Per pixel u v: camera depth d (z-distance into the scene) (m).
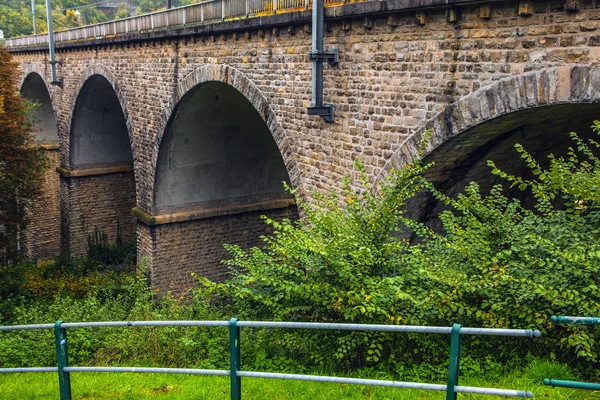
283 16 13.73
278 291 8.48
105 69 24.56
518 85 9.11
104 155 30.66
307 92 13.70
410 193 8.84
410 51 10.88
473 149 11.17
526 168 13.08
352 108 12.43
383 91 11.60
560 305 6.96
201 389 7.65
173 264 22.30
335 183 13.22
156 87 20.77
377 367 8.00
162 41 19.89
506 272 7.35
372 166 12.09
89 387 8.17
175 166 21.62
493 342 7.77
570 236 7.47
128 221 31.78
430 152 10.75
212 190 22.75
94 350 11.19
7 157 21.81
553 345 7.42
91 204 30.61
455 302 7.61
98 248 29.75
